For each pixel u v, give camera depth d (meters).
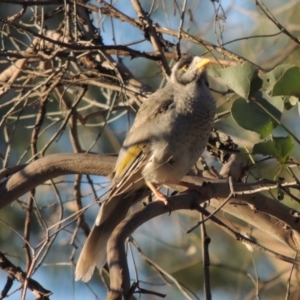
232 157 9.67
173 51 10.96
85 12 11.29
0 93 10.74
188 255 14.38
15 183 9.09
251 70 7.47
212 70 7.76
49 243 7.68
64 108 11.45
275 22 9.61
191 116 9.48
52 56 9.95
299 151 13.54
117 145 13.87
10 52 9.88
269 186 7.75
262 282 13.02
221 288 14.52
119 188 8.59
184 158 9.44
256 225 9.12
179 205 8.23
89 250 9.14
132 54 10.29
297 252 8.99
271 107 7.52
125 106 10.97
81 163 9.20
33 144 10.73
